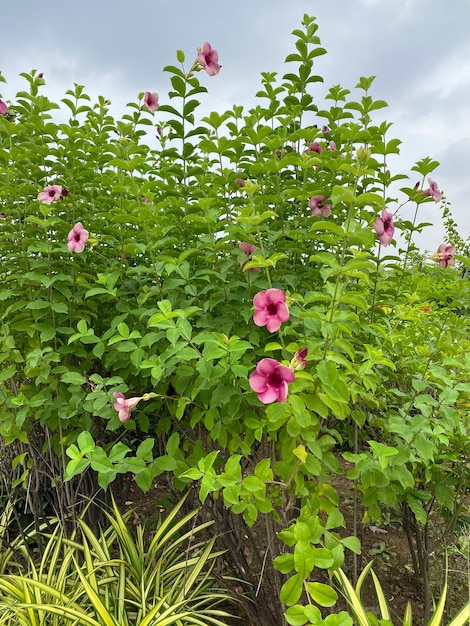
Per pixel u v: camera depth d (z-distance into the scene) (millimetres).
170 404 1030
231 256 1048
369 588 1188
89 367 1093
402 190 1112
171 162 1451
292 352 763
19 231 1106
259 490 714
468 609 707
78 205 1173
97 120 1493
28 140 1194
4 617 911
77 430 1058
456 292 1164
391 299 1227
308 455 743
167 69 1105
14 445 1266
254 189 850
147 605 893
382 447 758
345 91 1247
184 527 1215
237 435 862
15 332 1113
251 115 1220
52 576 981
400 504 1112
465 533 1046
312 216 1026
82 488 1245
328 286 778
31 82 1292
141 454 797
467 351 1065
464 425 954
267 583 1129
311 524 656
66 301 1098
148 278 1074
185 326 786
